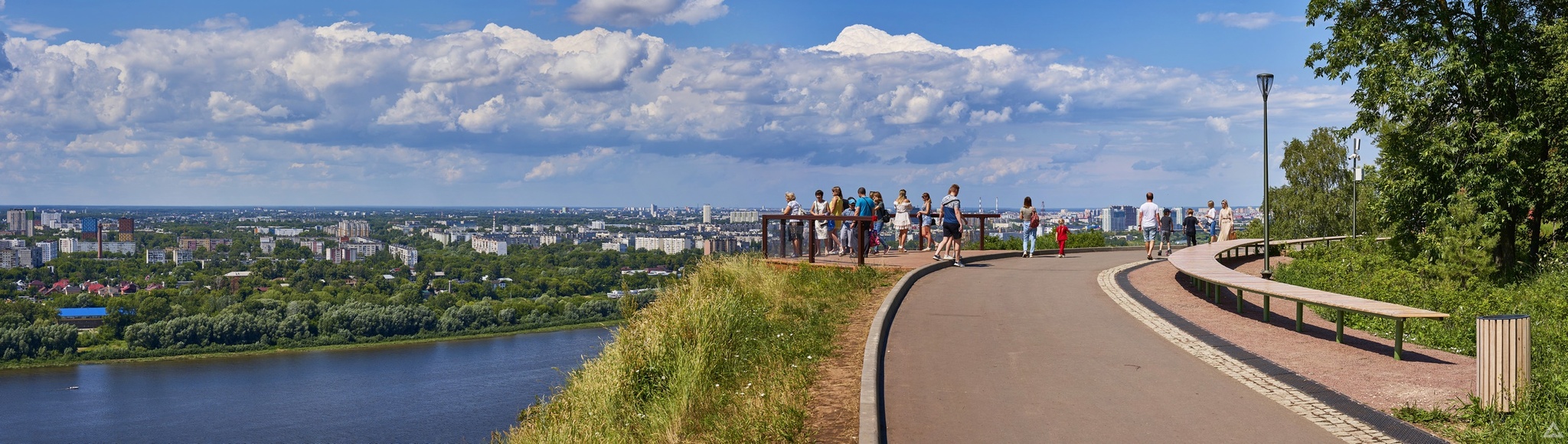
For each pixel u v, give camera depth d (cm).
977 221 2767
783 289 1515
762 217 1955
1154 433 667
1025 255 2350
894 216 2256
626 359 986
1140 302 1392
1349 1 2425
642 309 1411
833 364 908
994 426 690
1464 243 2053
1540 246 2573
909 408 748
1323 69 2514
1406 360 920
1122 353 973
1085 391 798
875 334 1042
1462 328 1168
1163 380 835
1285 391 786
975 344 1033
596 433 833
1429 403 727
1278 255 2731
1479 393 679
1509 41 2227
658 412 824
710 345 991
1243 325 1166
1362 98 2433
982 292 1491
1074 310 1296
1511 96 2295
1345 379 828
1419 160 2355
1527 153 2269
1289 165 4775
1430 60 2259
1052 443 644
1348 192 4569
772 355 960
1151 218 2300
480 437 3472
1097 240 3077
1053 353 976
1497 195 2231
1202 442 641
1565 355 909
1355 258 2197
